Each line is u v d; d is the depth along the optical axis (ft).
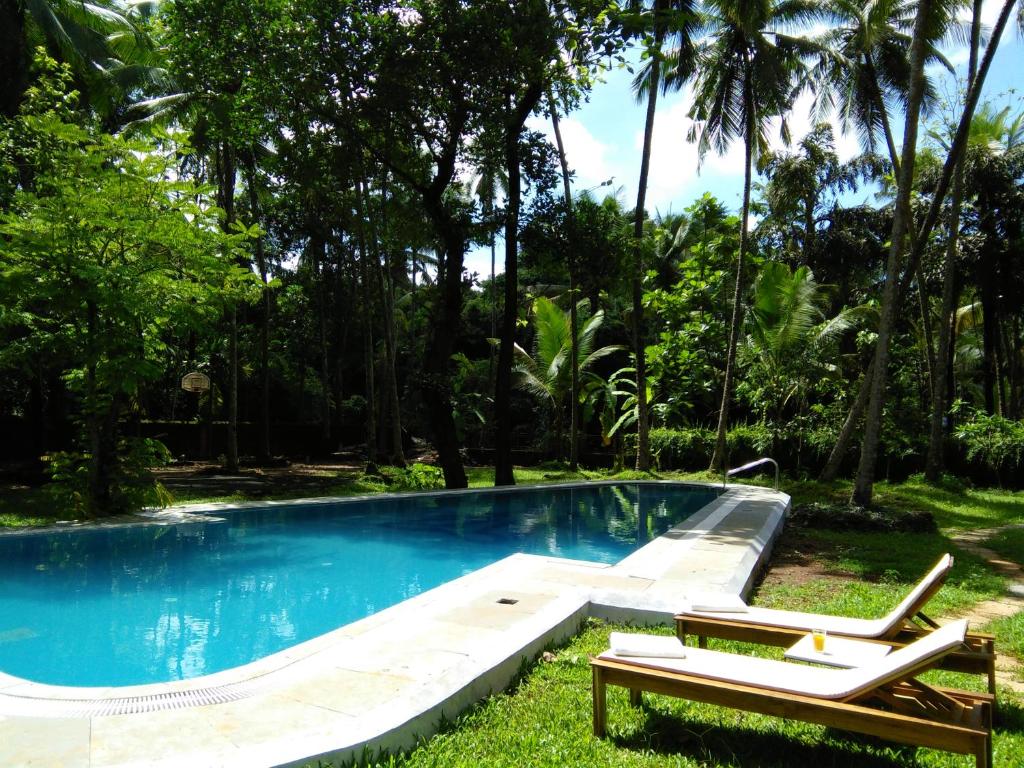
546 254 49.60
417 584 23.03
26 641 16.90
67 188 28.86
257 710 10.35
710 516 32.63
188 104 57.72
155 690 11.22
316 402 103.55
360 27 38.14
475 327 115.75
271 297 93.15
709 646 14.75
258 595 21.29
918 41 35.70
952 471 59.36
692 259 76.59
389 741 9.57
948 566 11.18
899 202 35.81
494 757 9.62
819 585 21.72
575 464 67.72
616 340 99.60
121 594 21.06
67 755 8.86
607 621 16.57
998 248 66.74
